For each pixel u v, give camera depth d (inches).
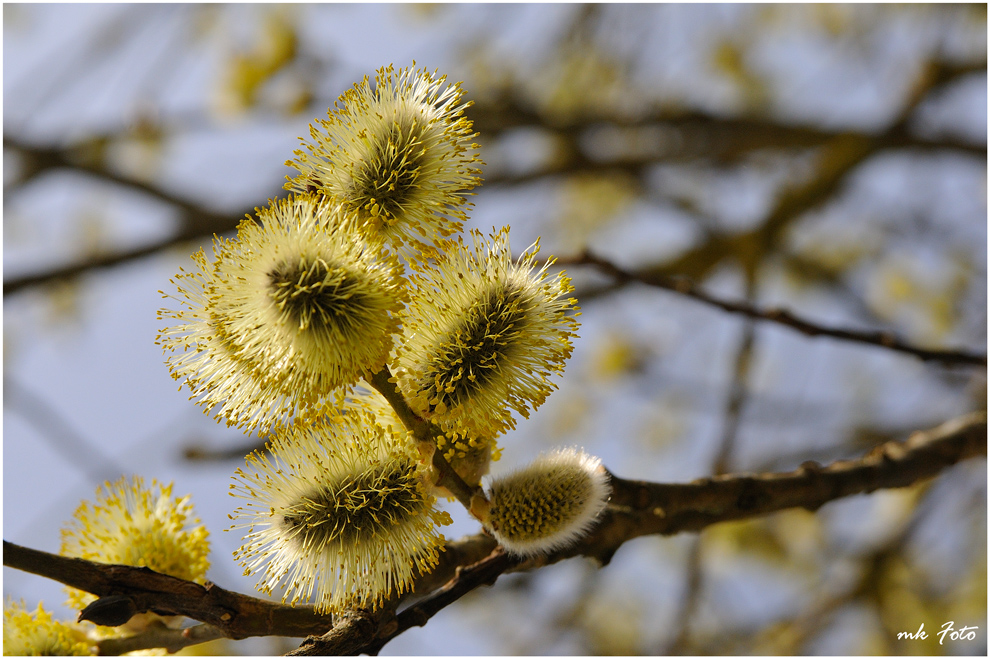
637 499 20.8
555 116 41.1
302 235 19.9
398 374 19.9
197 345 20.1
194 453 28.0
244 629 19.7
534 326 20.1
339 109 20.3
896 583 34.6
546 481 20.0
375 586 19.9
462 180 20.2
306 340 19.7
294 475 20.1
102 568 19.4
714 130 40.4
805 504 21.7
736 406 26.3
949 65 35.0
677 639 28.8
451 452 20.0
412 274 20.1
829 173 33.9
